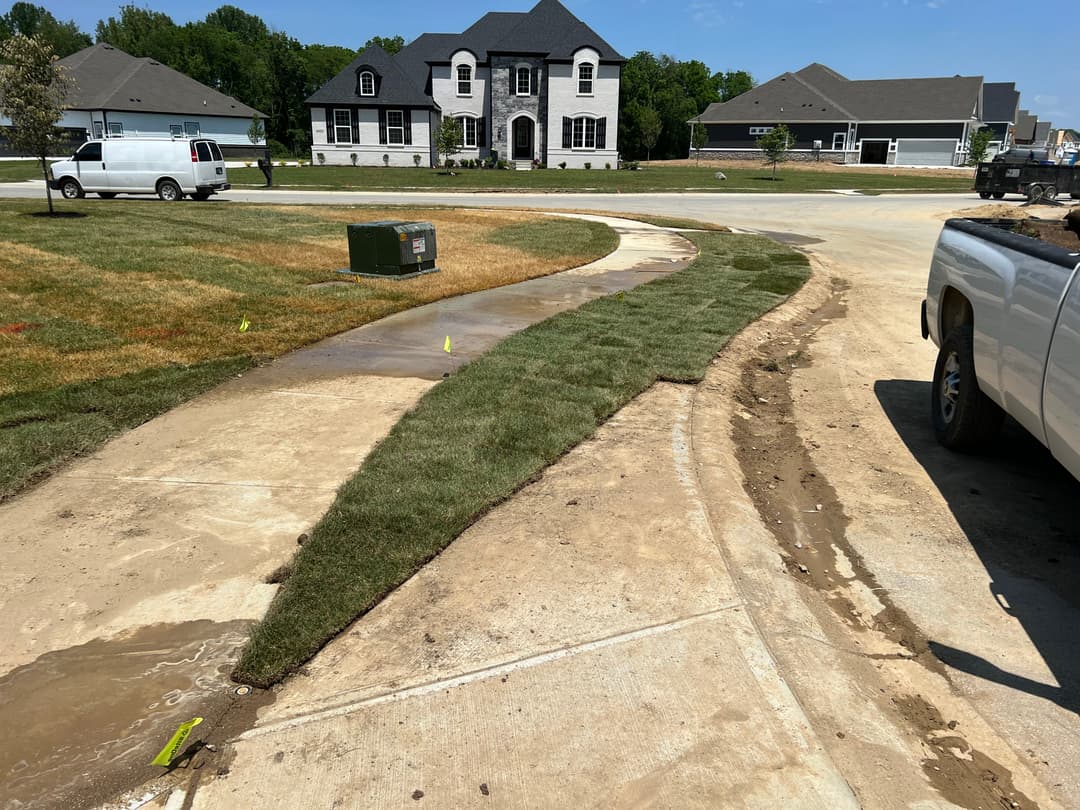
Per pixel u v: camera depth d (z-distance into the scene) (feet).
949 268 18.58
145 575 11.59
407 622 10.69
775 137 158.51
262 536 12.79
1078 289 11.78
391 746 8.54
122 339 24.31
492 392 19.93
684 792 8.03
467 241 51.52
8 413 17.62
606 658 10.05
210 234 48.98
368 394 20.02
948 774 8.75
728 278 40.65
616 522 13.53
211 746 8.50
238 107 186.60
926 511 15.66
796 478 17.25
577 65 157.58
